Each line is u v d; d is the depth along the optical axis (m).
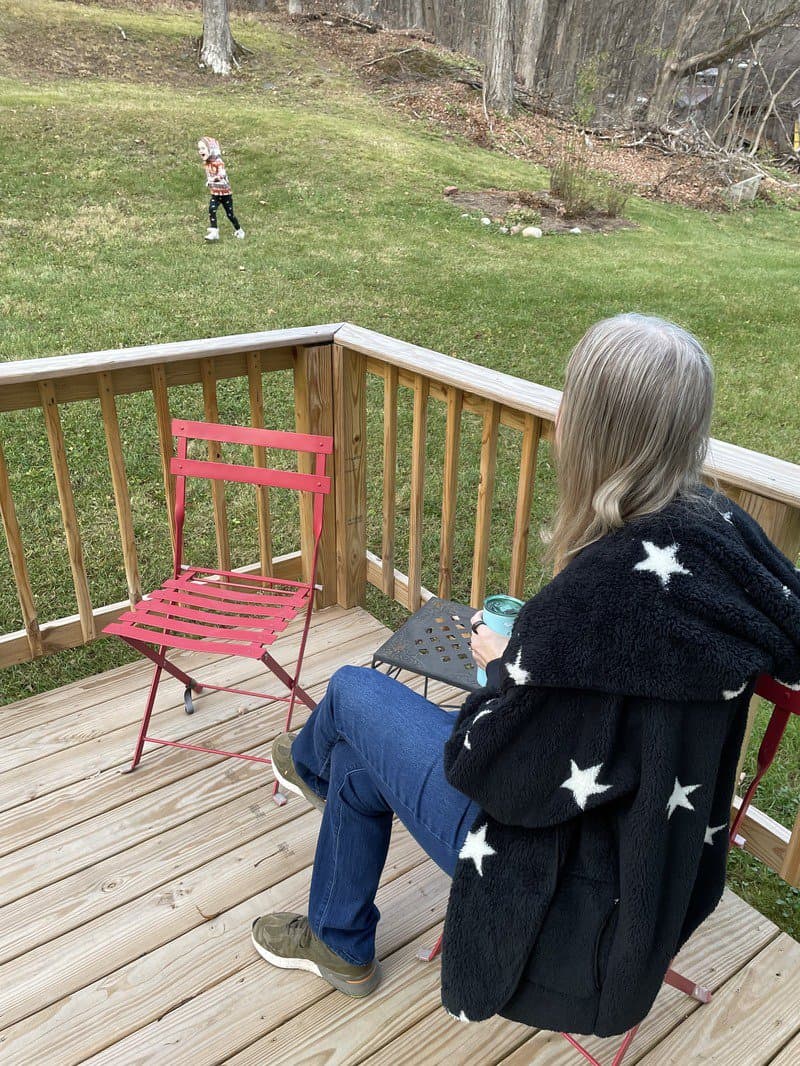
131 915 1.74
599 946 0.97
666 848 0.92
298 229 9.40
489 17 16.72
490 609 1.46
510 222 10.66
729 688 0.85
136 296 6.97
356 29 21.73
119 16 19.31
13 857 1.87
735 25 20.00
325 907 1.47
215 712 2.39
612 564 0.89
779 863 1.81
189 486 4.19
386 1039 1.50
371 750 1.30
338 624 2.87
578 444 0.96
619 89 23.05
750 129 21.06
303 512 2.81
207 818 2.00
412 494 2.60
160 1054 1.47
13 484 4.00
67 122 11.85
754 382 6.07
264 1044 1.49
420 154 12.89
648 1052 1.49
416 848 1.93
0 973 1.61
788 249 11.43
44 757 2.19
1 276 7.24
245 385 5.29
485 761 0.95
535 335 6.73
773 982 1.63
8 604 3.17
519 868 1.00
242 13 22.23
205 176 10.64
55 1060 1.45
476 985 1.04
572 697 0.90
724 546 0.90
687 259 9.88
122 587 3.35
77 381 2.23
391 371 2.49
